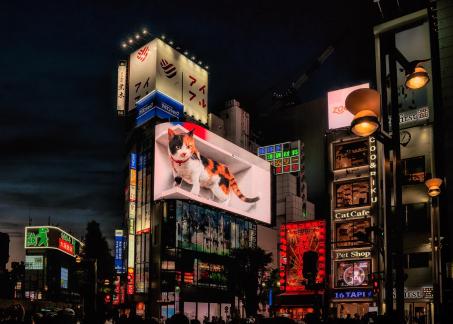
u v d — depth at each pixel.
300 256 56.22
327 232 52.84
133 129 80.75
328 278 51.75
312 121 103.50
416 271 43.03
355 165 52.88
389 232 9.67
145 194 74.69
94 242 94.88
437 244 23.52
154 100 77.88
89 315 15.13
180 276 68.19
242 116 95.94
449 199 35.28
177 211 69.88
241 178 82.50
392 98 10.23
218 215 77.56
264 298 67.56
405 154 45.38
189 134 72.81
